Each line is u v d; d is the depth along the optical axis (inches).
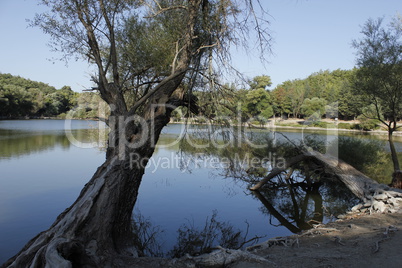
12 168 616.1
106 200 208.7
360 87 543.5
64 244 168.1
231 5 324.8
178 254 274.8
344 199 493.0
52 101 3344.0
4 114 2913.4
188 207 414.0
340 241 216.7
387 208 312.0
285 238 236.8
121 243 224.5
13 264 162.9
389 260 171.9
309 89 2246.6
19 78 4067.4
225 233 326.6
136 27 361.1
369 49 525.7
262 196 503.2
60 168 623.5
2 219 338.0
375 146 605.0
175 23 361.7
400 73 493.0
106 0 293.7
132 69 367.9
